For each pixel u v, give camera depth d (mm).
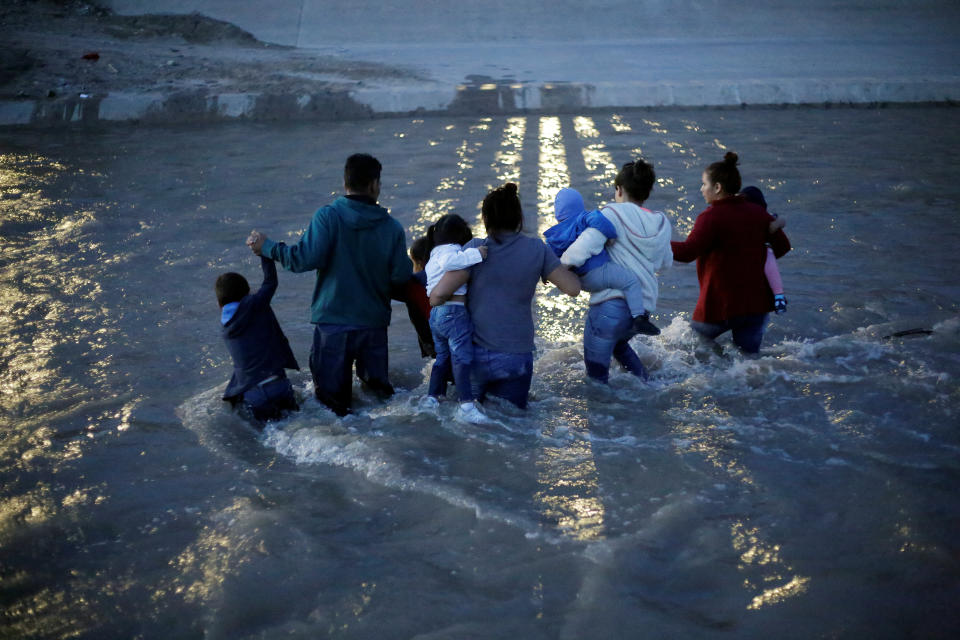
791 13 24531
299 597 3088
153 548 3426
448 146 12867
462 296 4578
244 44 21625
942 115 15070
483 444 4258
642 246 4832
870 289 6547
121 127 15016
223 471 4062
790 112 15695
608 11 24688
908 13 24297
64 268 7363
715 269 5191
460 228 4570
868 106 16047
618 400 4797
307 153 12531
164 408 4762
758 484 3766
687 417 4520
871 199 9312
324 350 4668
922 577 3076
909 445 4086
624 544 3326
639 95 16172
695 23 23938
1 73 16625
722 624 2873
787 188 9883
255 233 4531
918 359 5148
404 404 4797
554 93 16125
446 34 23156
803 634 2809
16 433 4461
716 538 3359
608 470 3957
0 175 11125
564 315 6348
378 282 4684
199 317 6227
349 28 23375
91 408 4754
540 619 2930
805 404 4602
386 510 3672
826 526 3426
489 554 3318
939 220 8453
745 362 5176
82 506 3750
